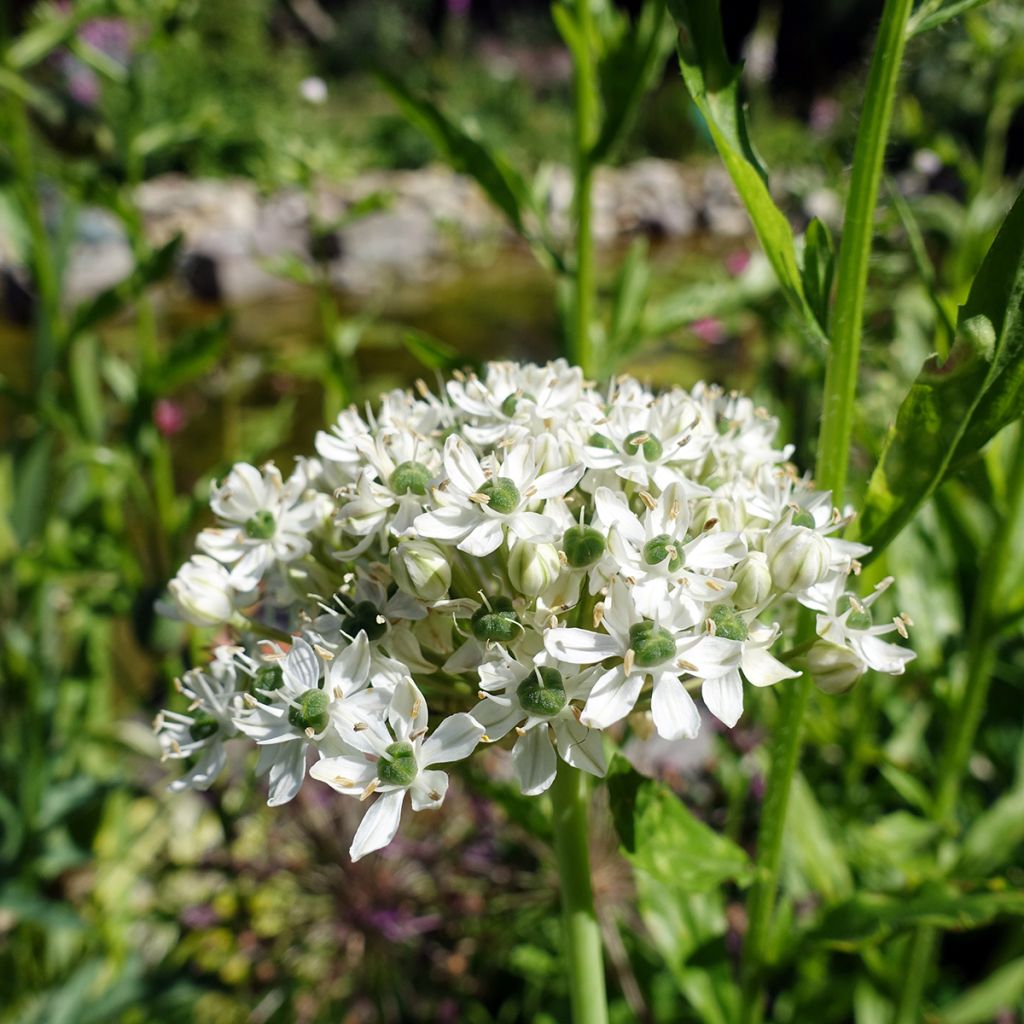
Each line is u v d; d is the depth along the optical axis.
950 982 0.22
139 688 0.33
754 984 0.15
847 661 0.12
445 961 0.20
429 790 0.11
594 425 0.12
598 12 0.19
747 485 0.12
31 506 0.25
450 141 0.19
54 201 0.52
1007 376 0.12
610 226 1.15
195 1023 0.22
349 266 0.94
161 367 0.24
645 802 0.13
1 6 0.25
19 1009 0.23
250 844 0.22
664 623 0.11
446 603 0.11
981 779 0.24
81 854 0.23
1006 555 0.17
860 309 0.12
